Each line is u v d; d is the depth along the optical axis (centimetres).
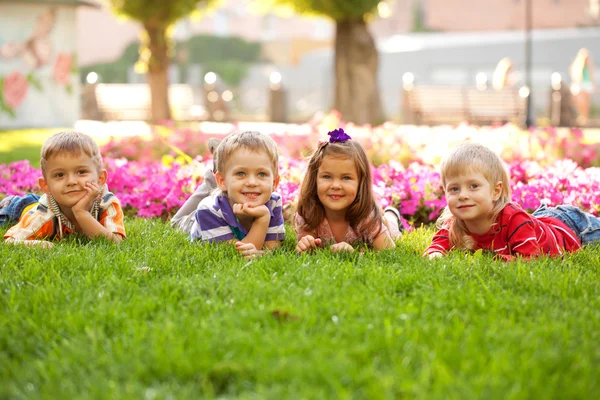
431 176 616
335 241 466
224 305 308
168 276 361
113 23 4116
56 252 408
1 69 1762
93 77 2498
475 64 3288
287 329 275
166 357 246
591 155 941
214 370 240
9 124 1786
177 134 1117
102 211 473
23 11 1791
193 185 610
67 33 1897
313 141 984
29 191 644
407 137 966
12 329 282
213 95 2486
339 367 236
